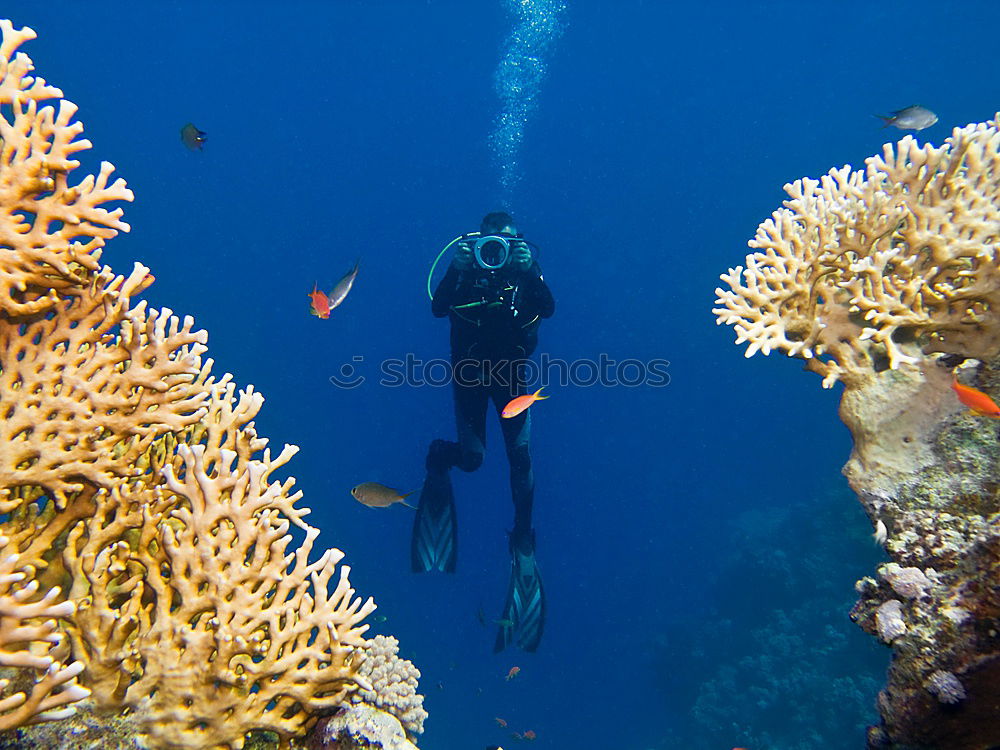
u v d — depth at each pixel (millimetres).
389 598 24922
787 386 35500
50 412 2262
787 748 10578
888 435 2750
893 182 2756
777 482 27891
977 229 2635
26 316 2332
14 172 2186
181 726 2094
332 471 38562
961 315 2699
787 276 2854
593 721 19000
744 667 13094
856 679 10914
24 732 1991
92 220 2312
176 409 2447
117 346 2412
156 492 2367
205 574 2137
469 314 6617
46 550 2277
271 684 2184
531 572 7680
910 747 2070
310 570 2287
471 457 7566
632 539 30938
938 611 2041
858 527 13086
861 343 2914
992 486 2332
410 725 3312
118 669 2135
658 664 16844
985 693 1850
